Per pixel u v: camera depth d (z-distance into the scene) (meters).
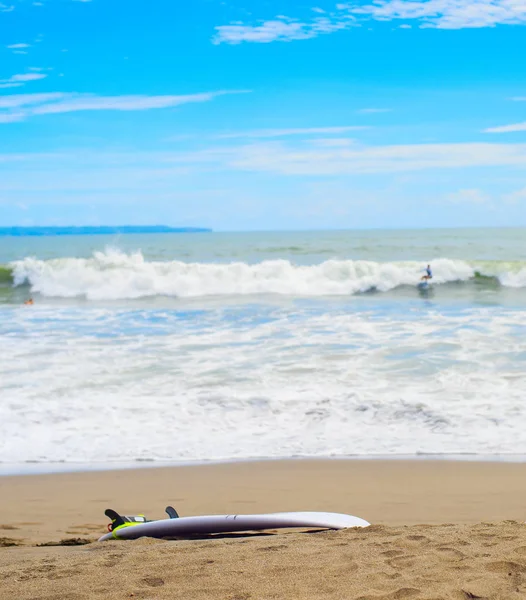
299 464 7.20
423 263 24.66
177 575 3.25
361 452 7.58
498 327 14.45
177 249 42.94
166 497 6.16
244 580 3.13
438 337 13.38
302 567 3.30
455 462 7.15
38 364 11.49
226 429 8.41
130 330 14.88
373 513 5.51
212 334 14.21
